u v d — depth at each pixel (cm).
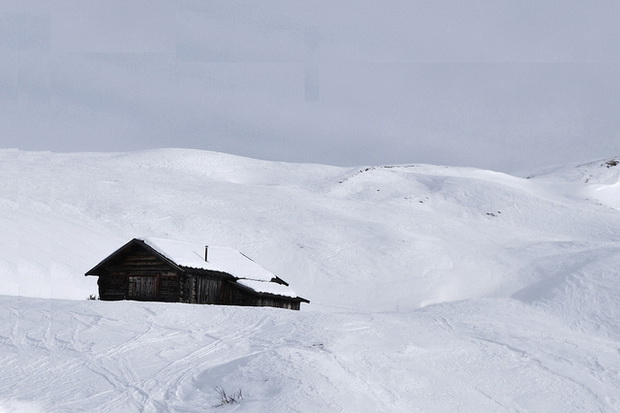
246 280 3438
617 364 1962
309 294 5891
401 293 5922
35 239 5497
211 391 1334
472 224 9025
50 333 1795
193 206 8062
